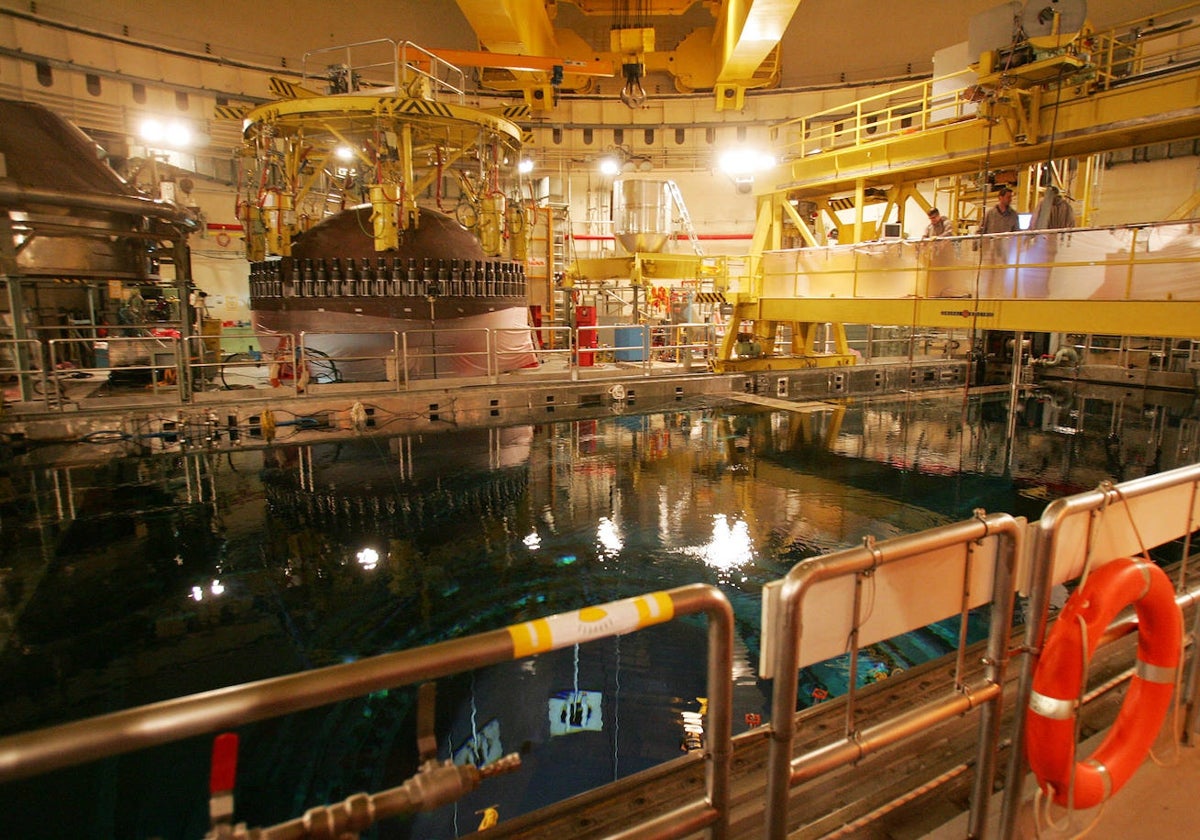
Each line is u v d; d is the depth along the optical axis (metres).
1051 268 10.38
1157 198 18.27
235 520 8.22
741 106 23.64
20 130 10.75
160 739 1.18
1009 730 2.85
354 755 4.32
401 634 5.66
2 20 17.25
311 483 9.62
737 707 4.77
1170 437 12.49
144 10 20.22
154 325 12.05
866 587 1.94
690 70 25.69
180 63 20.48
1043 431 13.12
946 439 12.49
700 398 15.67
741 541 7.63
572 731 4.50
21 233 10.77
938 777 2.46
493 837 2.22
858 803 2.42
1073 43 9.88
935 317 11.46
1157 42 17.81
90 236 11.12
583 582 6.63
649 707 4.75
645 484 9.70
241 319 22.09
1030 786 2.61
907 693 3.10
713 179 26.05
